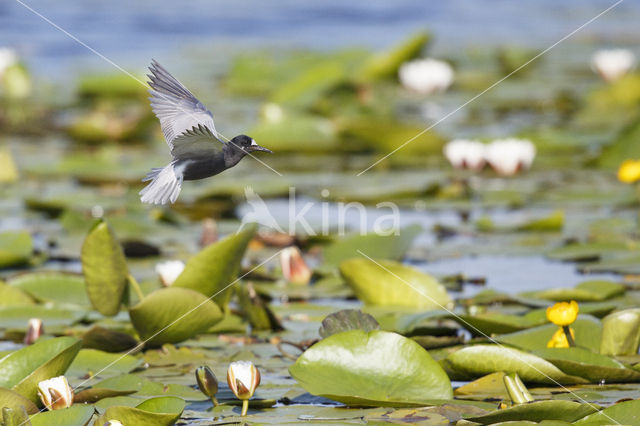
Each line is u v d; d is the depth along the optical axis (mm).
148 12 38875
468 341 7480
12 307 8352
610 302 8562
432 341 7270
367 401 5891
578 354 6551
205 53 29094
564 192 14047
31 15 36656
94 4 41188
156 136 19938
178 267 8602
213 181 14961
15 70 21500
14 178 15422
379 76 24312
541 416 5547
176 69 26359
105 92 23359
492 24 35938
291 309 8703
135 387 6418
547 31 34156
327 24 35812
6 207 13406
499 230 11977
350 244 10453
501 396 6238
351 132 16859
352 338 6328
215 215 13180
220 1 43906
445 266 10594
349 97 20312
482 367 6484
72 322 8141
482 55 28172
